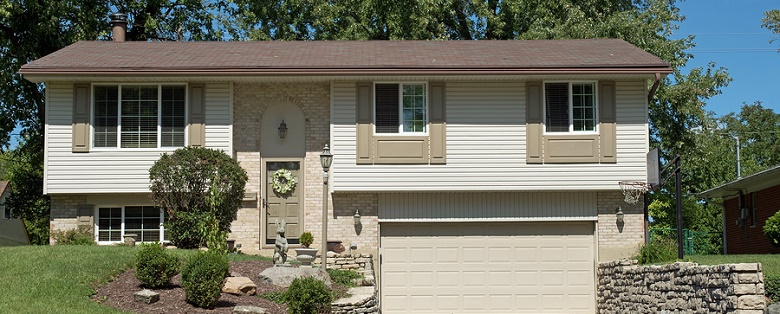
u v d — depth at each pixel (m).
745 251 26.86
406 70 20.20
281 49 23.19
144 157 20.80
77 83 20.78
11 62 27.70
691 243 28.98
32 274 14.58
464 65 20.30
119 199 21.09
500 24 32.44
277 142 21.36
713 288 12.72
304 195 21.28
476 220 21.03
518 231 21.17
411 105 20.86
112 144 20.88
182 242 19.31
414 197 21.09
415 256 21.09
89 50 22.64
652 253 19.94
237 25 32.16
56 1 26.83
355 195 21.09
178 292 14.75
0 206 35.41
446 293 21.05
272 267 16.70
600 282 20.47
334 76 20.41
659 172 19.23
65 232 20.42
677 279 14.31
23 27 27.64
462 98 20.81
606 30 28.91
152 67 20.27
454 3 33.62
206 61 21.06
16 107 29.17
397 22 31.39
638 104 20.72
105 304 13.65
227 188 19.30
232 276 16.12
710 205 39.75
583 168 20.64
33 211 31.62
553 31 29.34
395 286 21.02
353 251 20.92
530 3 31.81
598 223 20.98
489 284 21.05
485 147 20.72
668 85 29.20
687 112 28.62
